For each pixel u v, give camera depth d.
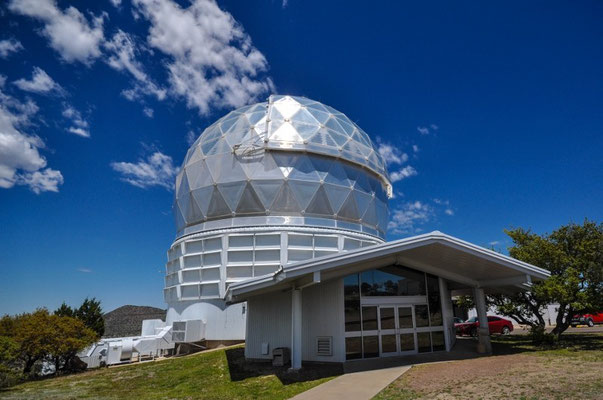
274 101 27.38
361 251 12.09
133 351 20.59
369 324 14.47
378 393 9.08
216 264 22.94
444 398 8.23
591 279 16.86
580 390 8.09
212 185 24.44
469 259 13.98
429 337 15.56
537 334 18.14
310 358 14.09
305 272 11.39
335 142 25.53
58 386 13.21
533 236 20.19
